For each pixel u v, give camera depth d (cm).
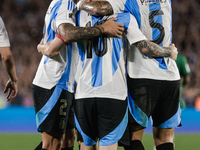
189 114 4462
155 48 1073
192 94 5450
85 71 1079
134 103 1130
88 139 1098
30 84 5672
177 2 6575
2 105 5172
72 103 1291
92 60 1066
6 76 5534
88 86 1073
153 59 1124
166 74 1141
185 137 2673
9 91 1409
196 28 6359
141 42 1065
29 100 5459
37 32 6312
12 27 6259
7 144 2197
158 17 1116
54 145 1224
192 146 2177
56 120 1207
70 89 1239
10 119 3928
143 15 1107
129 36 1074
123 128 1080
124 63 1101
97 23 1080
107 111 1059
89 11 1061
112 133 1061
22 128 3203
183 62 1859
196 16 6481
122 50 1092
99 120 1077
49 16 1195
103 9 1049
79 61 1103
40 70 1239
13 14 6419
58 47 1131
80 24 1105
